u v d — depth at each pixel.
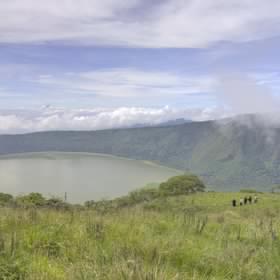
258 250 6.20
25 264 4.42
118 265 4.26
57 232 6.21
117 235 6.36
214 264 5.16
